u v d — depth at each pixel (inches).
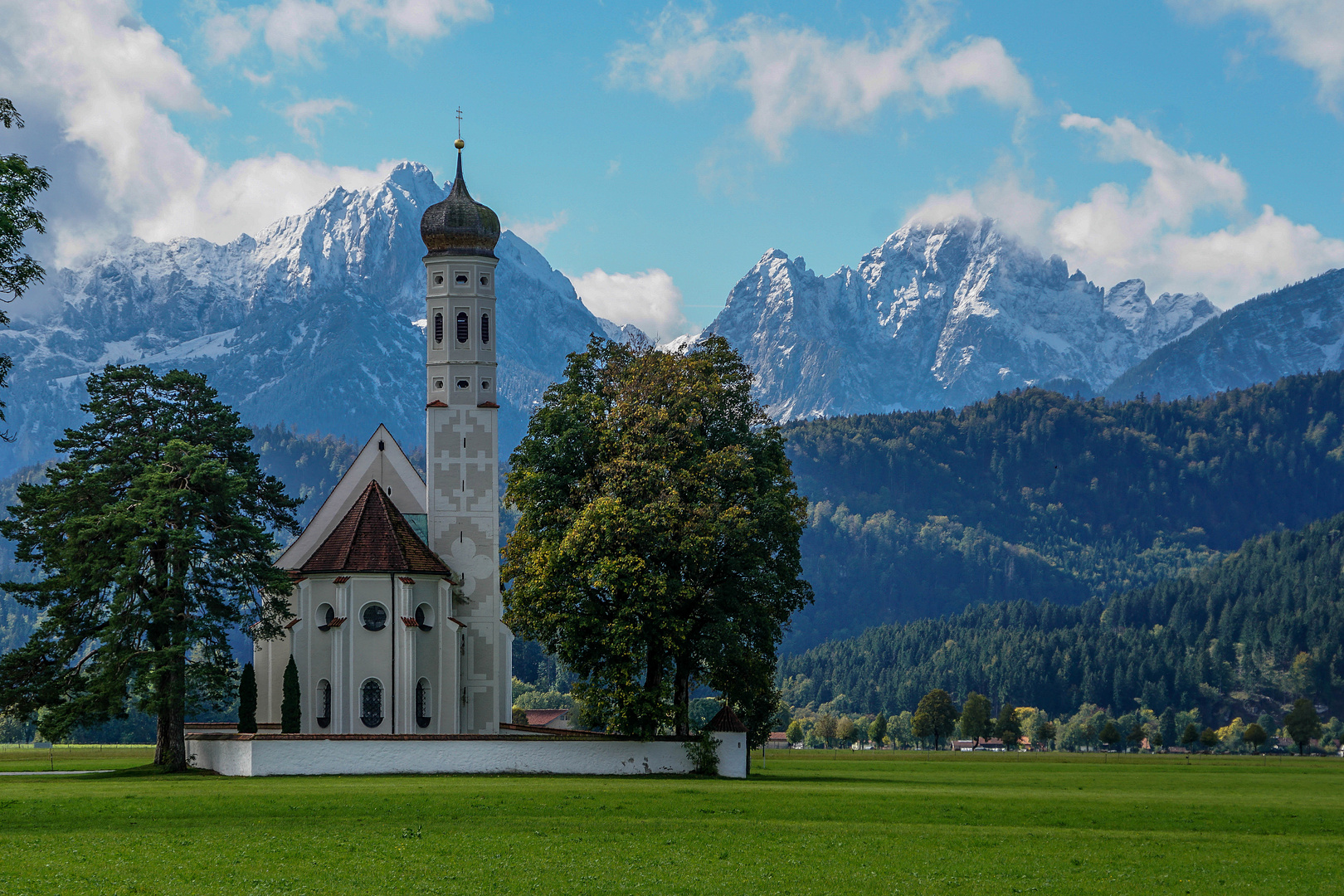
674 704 3105.3
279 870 1460.4
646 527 2775.6
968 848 1768.0
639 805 2149.4
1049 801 2608.3
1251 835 2060.8
